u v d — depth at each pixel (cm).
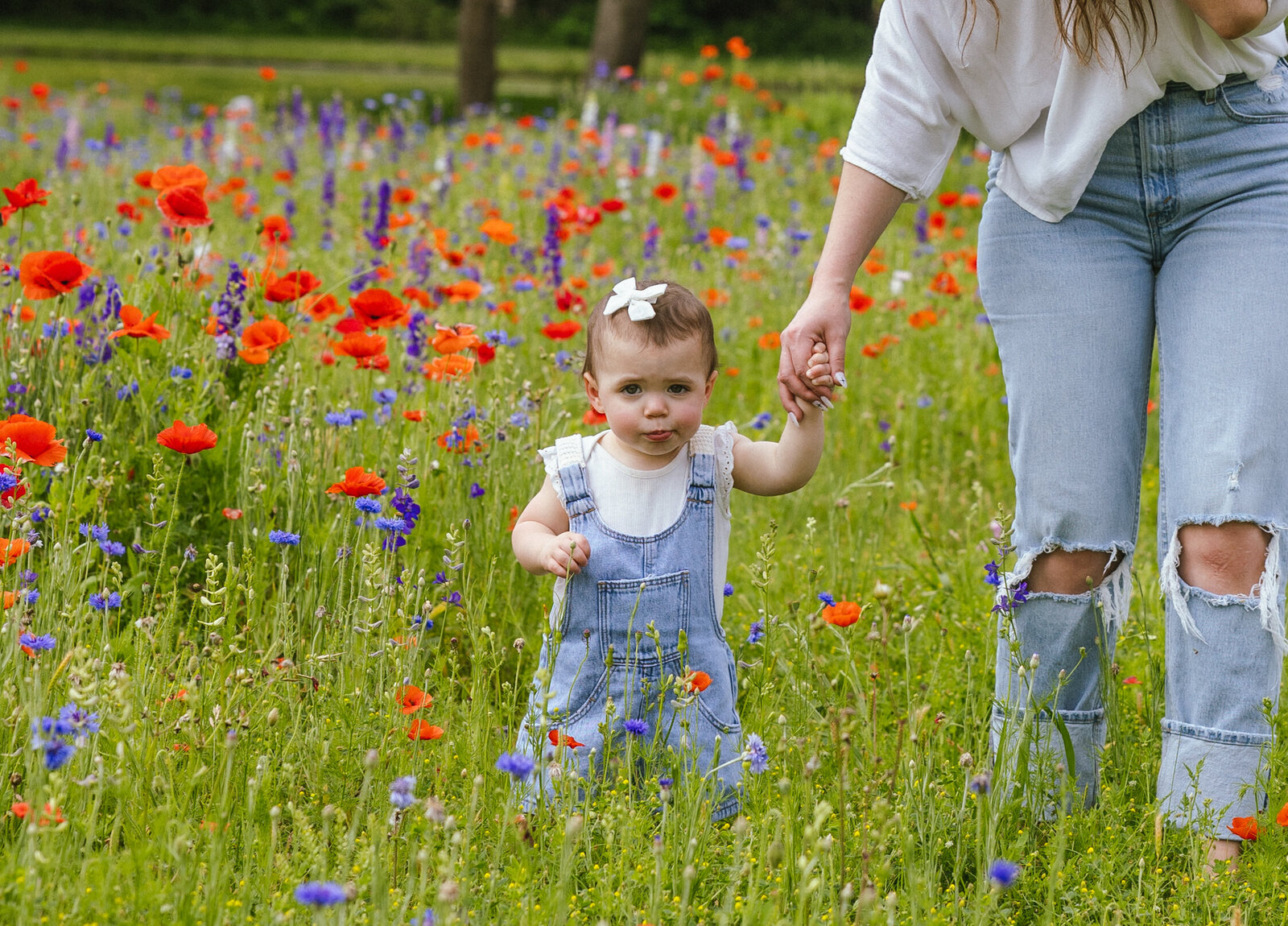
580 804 317
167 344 488
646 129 1587
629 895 275
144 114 1650
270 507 422
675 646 346
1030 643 352
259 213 980
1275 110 324
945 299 816
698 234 907
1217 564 323
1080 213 337
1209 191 325
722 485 358
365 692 340
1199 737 328
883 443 594
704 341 345
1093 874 310
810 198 1242
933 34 338
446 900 233
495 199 1035
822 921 271
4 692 312
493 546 459
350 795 320
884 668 395
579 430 558
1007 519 351
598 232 989
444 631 418
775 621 385
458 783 331
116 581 372
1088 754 355
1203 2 302
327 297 535
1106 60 318
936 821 314
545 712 306
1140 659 434
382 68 3600
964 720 368
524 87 2898
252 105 1491
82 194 901
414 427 496
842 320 346
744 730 354
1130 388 337
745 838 302
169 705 321
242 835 293
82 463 448
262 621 399
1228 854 321
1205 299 323
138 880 253
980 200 916
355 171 1202
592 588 345
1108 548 338
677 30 5022
